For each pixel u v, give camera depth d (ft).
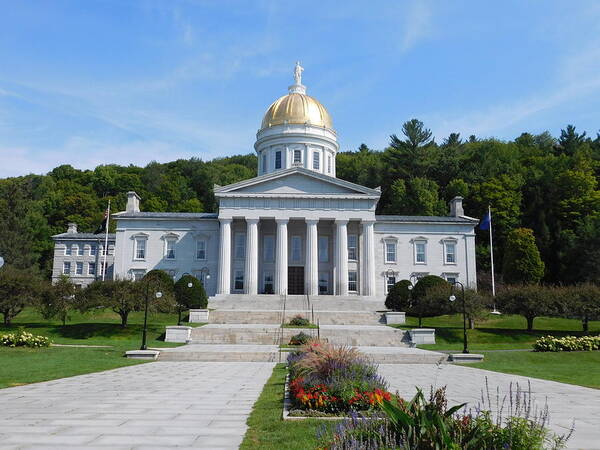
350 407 42.16
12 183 327.88
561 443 28.60
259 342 128.67
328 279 220.84
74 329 143.43
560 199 297.74
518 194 303.68
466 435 25.17
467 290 150.10
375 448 24.59
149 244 221.05
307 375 49.49
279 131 241.35
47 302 148.56
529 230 251.60
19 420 39.86
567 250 263.08
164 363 92.99
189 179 446.60
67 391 56.44
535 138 438.81
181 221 222.28
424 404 29.12
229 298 190.19
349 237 222.69
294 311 163.12
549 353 113.70
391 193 339.16
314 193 205.77
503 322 170.30
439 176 349.82
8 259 291.17
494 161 349.61
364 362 53.72
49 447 31.37
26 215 324.19
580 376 79.20
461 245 224.53
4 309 152.35
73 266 313.94
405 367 92.22
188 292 170.19
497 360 104.37
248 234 202.59
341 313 163.73
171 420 40.42
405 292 177.27
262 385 63.41
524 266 241.14
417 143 353.92
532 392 60.29
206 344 125.39
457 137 397.80
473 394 57.21
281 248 201.16
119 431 36.17
